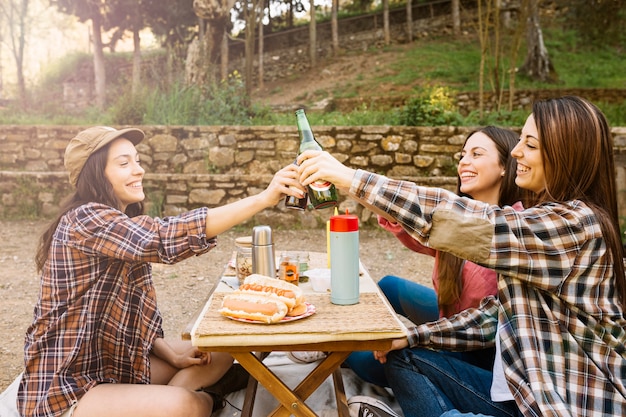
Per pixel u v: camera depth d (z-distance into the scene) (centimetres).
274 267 189
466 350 194
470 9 1864
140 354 184
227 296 157
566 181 152
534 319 147
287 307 149
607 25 1560
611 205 153
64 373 172
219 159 755
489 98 1200
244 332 138
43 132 784
